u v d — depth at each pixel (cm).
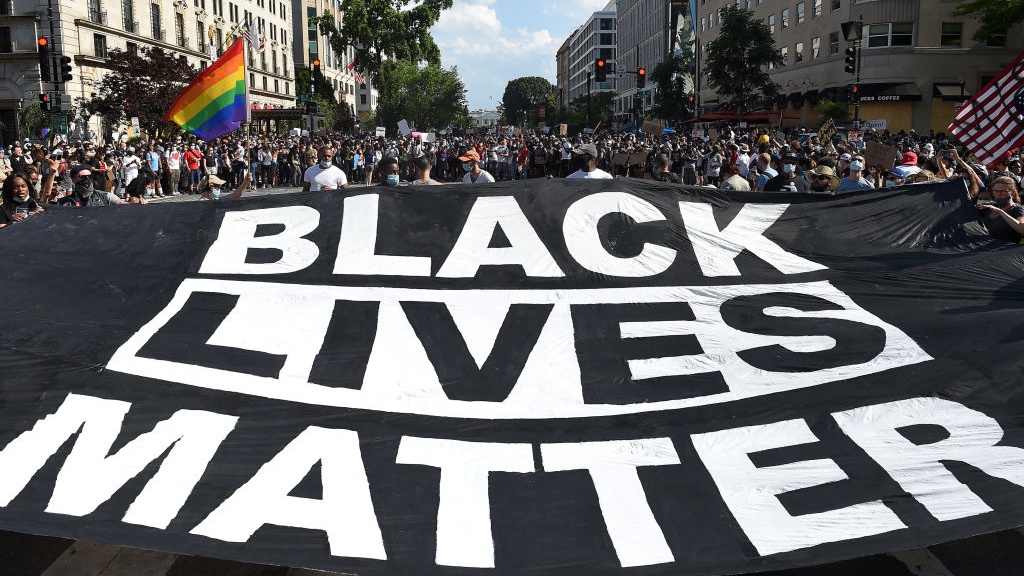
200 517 381
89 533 372
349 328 488
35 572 414
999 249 556
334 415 435
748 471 406
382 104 9294
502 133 7625
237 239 543
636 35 11231
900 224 571
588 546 366
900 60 4444
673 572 354
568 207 556
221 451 414
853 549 366
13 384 440
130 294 507
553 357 474
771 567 358
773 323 499
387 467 408
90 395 437
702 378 463
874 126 3059
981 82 4447
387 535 372
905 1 4428
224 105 945
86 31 4738
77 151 2278
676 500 390
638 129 5188
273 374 457
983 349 468
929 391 448
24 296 500
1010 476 398
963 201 582
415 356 472
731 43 5184
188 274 521
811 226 568
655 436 427
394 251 534
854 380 456
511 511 384
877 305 513
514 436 427
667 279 525
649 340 487
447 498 392
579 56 18350
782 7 5750
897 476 401
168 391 442
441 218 552
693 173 2130
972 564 417
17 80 4553
